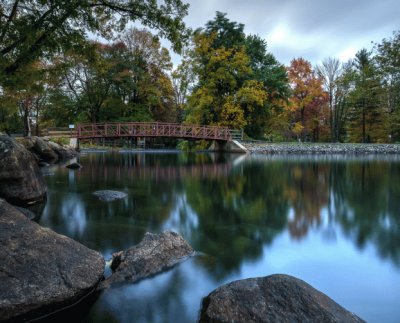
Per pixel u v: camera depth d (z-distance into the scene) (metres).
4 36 9.41
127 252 3.85
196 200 8.38
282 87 29.39
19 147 7.38
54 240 3.48
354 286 3.64
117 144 35.69
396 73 31.27
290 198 8.81
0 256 3.01
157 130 24.84
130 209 7.17
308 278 3.83
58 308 3.01
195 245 4.81
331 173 14.38
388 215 6.90
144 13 10.41
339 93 37.12
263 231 5.68
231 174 13.96
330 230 5.77
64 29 9.66
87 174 13.15
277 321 2.49
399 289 3.58
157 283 3.55
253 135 31.91
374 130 34.03
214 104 28.52
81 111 33.00
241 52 27.17
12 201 7.07
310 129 41.56
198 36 27.11
